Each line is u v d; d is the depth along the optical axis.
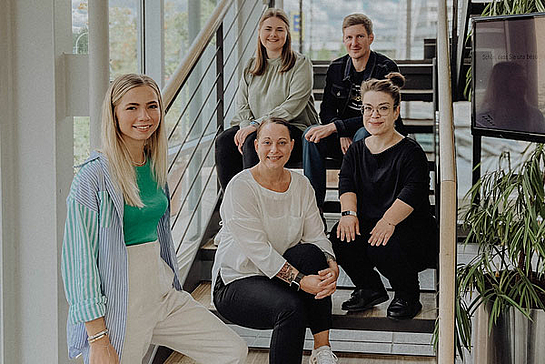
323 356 2.81
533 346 2.92
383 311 3.11
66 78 2.73
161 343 2.61
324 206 3.68
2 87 2.66
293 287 2.79
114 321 2.28
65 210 2.79
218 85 4.12
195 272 3.61
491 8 3.39
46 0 2.64
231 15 5.45
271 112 3.60
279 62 3.70
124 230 2.35
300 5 5.78
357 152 3.16
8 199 2.71
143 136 2.31
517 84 2.76
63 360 2.81
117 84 2.30
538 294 3.00
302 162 3.64
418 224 3.11
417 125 3.90
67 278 2.23
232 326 3.72
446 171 2.57
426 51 4.56
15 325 2.78
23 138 2.71
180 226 4.45
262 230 2.83
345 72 3.66
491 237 3.04
